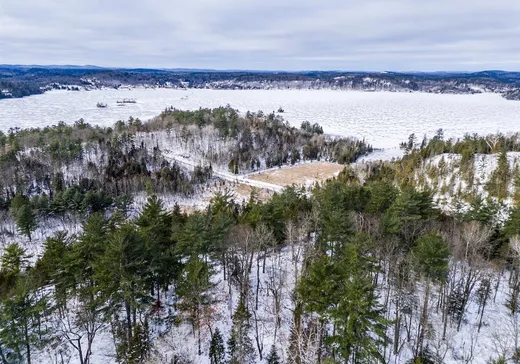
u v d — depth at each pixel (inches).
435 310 1710.1
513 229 1831.9
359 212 2310.5
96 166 4830.2
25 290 1304.1
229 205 2716.5
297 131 7637.8
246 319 1491.1
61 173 4345.5
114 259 1334.9
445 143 5270.7
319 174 5221.5
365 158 6417.3
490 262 1742.1
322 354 1375.5
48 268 1670.8
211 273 1619.1
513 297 1664.6
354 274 1291.8
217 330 1456.7
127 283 1293.1
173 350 1491.1
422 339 1438.2
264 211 2084.2
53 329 1488.7
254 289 1882.4
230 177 5049.2
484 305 1621.6
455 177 3373.5
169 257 1664.6
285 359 1425.9
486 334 1585.9
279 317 1622.8
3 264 2038.6
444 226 2084.2
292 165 5748.0
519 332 1531.7
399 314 1590.8
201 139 6323.8
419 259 1473.9
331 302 1261.1
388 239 1838.1
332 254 1819.6
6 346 1280.8
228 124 7012.8
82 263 1534.2
